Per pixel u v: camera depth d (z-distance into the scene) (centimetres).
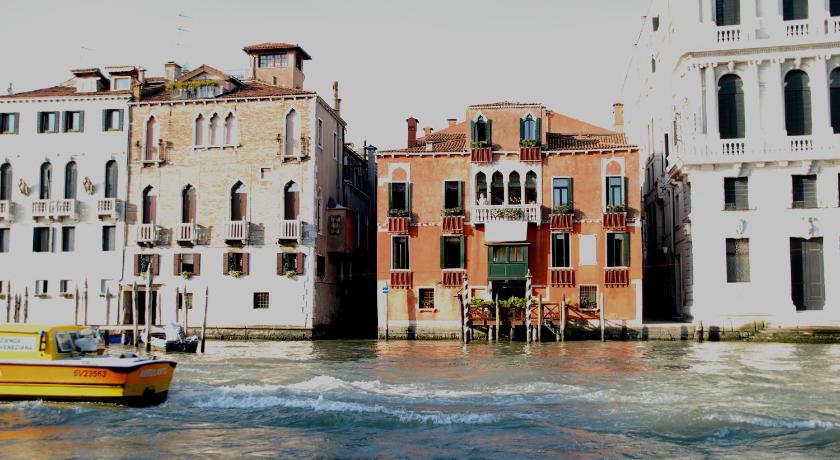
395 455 1266
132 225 3862
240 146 3834
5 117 3997
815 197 3359
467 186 3716
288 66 4262
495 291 3712
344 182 4350
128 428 1457
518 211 3609
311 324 3694
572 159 3666
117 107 3925
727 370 2209
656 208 4466
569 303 3569
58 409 1606
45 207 3875
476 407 1627
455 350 2994
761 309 3334
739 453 1269
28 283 3900
